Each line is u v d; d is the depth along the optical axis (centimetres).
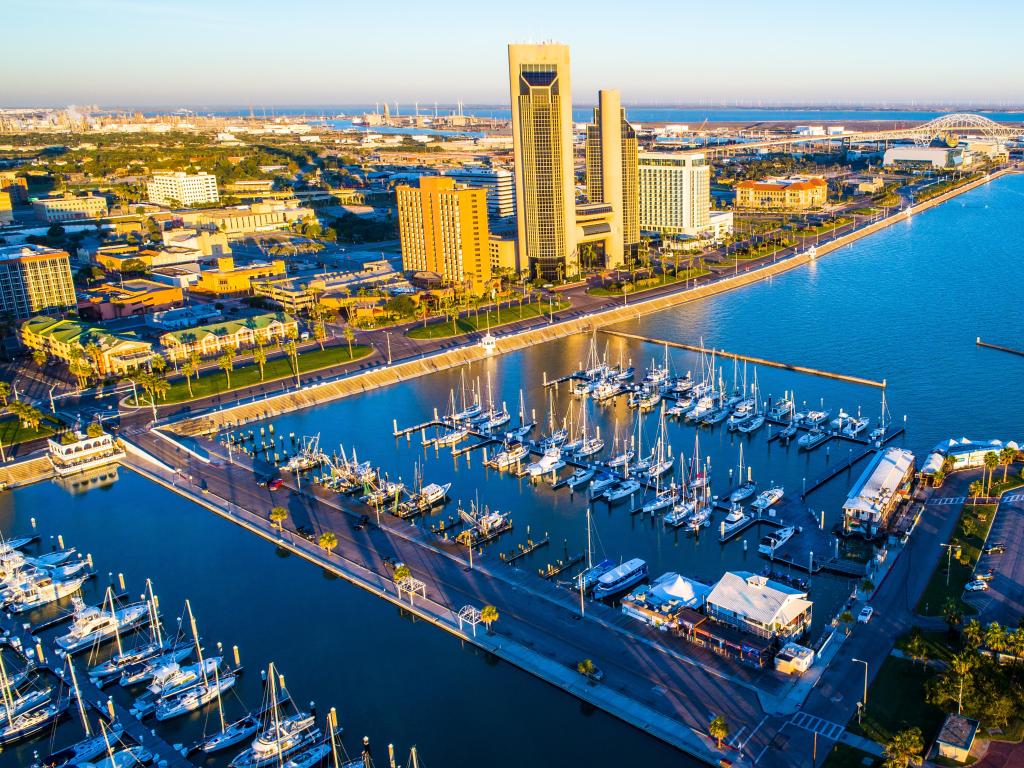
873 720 17888
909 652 19688
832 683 19150
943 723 17225
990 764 16400
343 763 18038
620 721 18625
